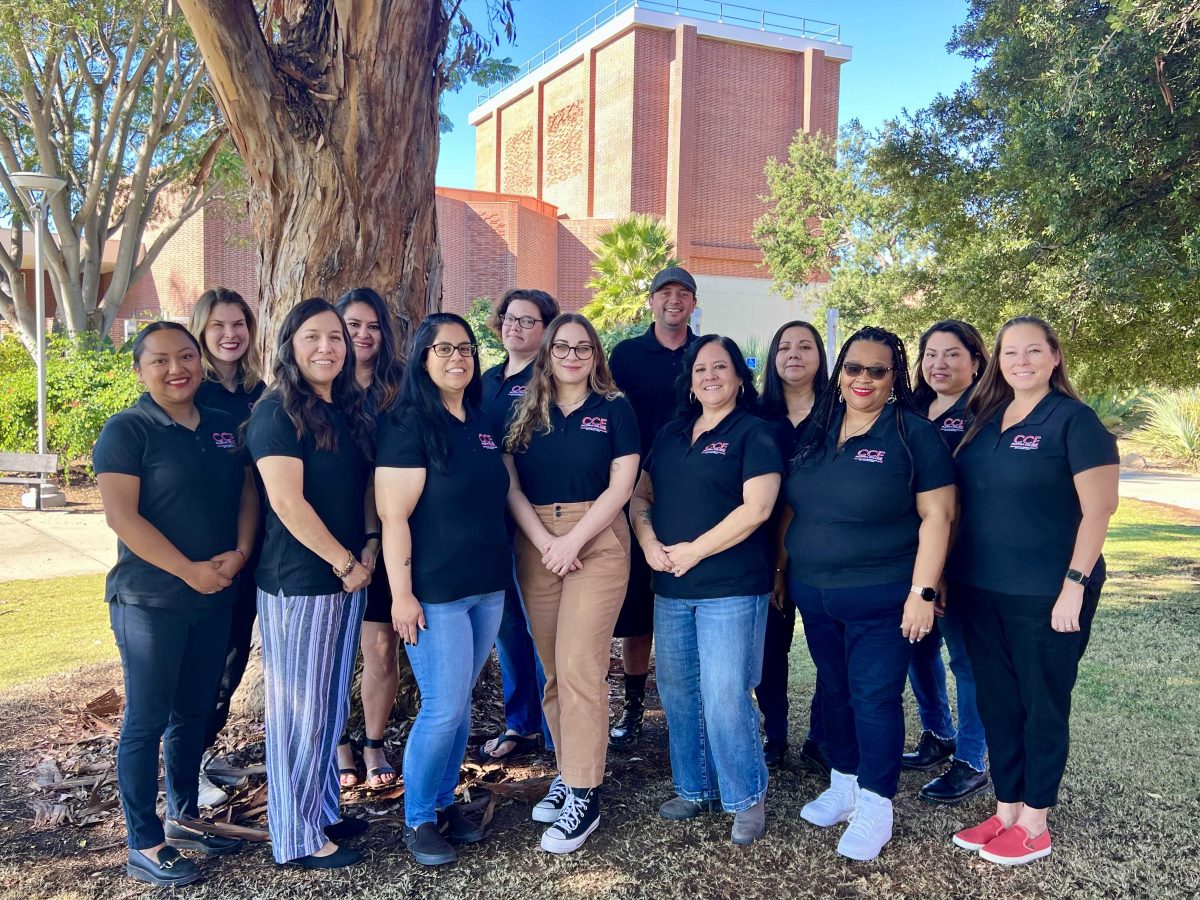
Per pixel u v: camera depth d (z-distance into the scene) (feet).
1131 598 23.22
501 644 13.35
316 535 9.55
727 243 93.50
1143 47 20.81
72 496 39.17
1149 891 9.65
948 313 35.63
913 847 10.69
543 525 11.02
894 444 10.30
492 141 120.98
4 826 11.09
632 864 10.28
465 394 10.86
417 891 9.66
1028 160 25.34
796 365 12.51
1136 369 29.12
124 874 9.98
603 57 94.99
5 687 16.11
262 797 11.64
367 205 13.42
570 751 10.64
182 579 9.60
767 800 12.01
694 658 11.21
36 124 51.70
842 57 94.89
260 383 11.81
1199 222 22.26
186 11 11.93
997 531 10.18
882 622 10.46
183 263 77.66
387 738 13.28
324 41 13.01
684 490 10.89
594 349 11.08
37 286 38.24
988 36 31.58
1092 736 13.89
